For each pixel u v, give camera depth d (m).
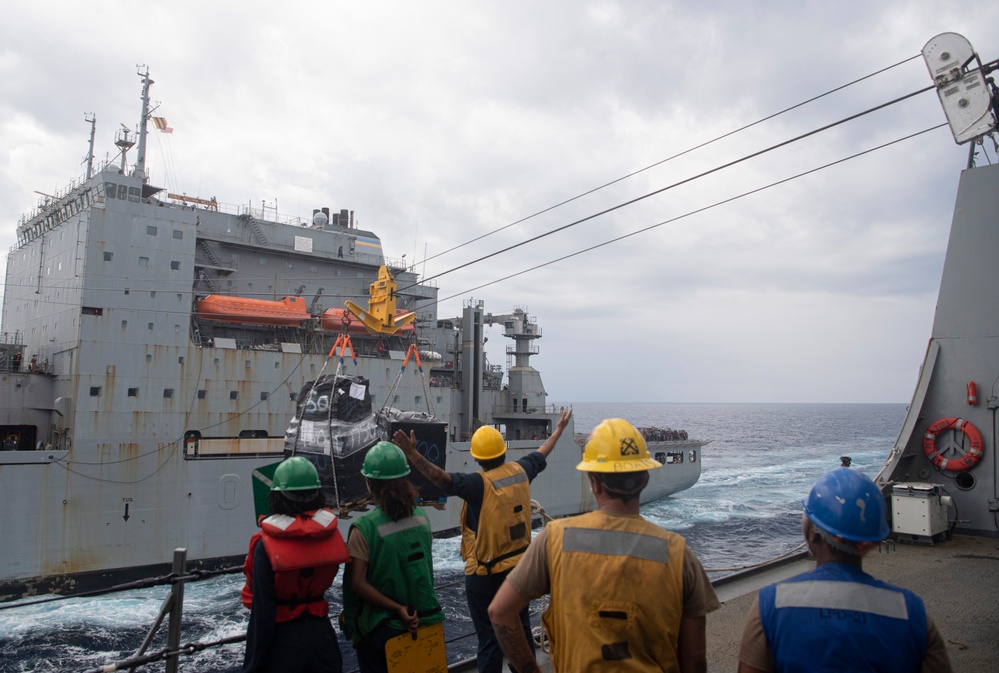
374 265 37.03
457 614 22.81
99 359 24.19
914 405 10.70
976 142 9.68
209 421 26.48
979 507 10.05
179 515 24.84
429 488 7.14
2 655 19.12
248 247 32.59
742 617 7.11
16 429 25.62
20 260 31.53
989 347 10.02
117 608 22.69
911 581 8.04
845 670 2.77
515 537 5.16
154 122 30.98
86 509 23.20
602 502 3.41
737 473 72.81
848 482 3.08
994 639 6.31
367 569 4.77
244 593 4.59
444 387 35.97
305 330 31.83
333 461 6.60
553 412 43.97
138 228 25.45
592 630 3.10
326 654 4.47
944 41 9.00
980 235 10.16
